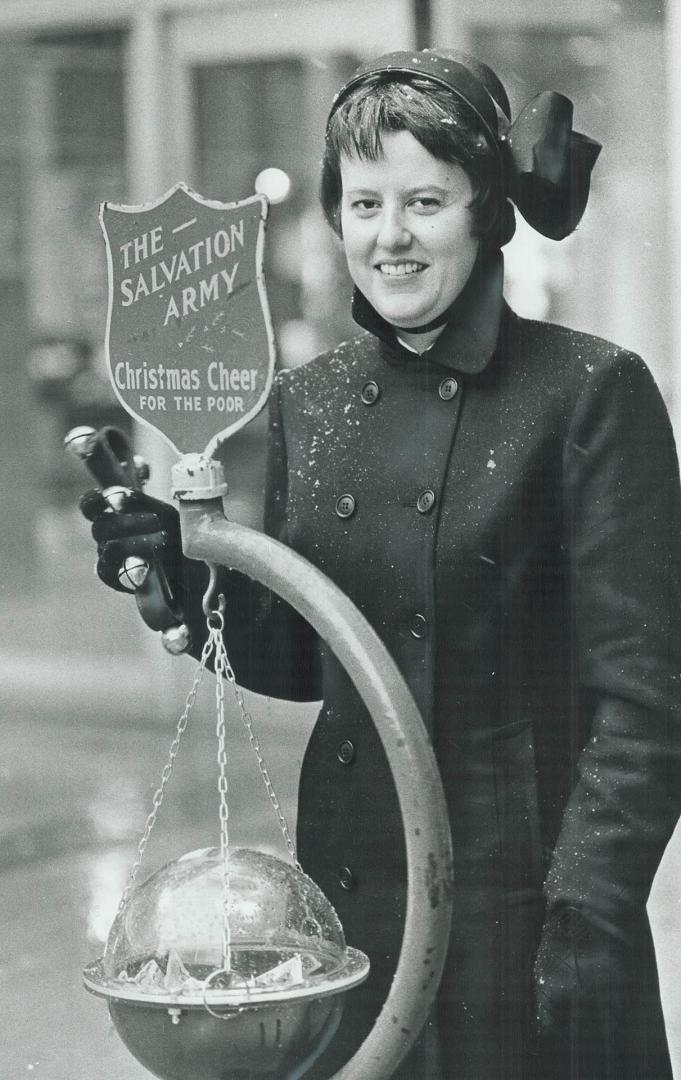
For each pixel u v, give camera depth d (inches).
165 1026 65.3
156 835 220.7
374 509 81.3
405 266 77.1
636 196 238.7
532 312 245.8
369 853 82.2
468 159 75.7
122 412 328.8
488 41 241.9
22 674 310.5
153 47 278.4
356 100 76.6
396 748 63.9
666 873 193.2
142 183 285.7
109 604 337.7
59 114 299.9
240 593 83.4
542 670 81.0
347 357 86.3
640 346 240.8
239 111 272.2
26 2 288.2
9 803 240.1
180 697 294.8
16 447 342.3
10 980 170.4
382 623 80.6
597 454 77.6
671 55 226.5
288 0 260.8
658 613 77.0
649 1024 79.9
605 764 76.5
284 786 241.4
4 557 346.0
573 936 75.8
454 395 80.2
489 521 78.1
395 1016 64.7
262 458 275.0
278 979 65.9
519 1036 79.0
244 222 71.6
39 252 321.4
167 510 81.1
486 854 78.9
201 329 73.0
